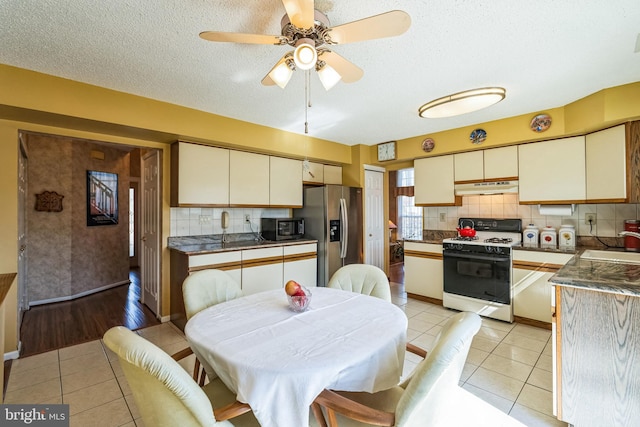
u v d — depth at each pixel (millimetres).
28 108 2113
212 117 3055
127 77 2242
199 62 2027
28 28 1632
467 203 3969
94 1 1424
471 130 3480
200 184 3188
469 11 1520
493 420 1709
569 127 2801
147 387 976
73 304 3855
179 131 2828
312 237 4172
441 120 3309
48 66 2070
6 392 1974
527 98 2686
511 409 1803
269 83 1800
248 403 1073
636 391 1433
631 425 1442
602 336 1517
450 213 4129
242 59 1990
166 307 3309
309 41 1383
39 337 2838
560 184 2979
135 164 6473
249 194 3586
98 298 4121
